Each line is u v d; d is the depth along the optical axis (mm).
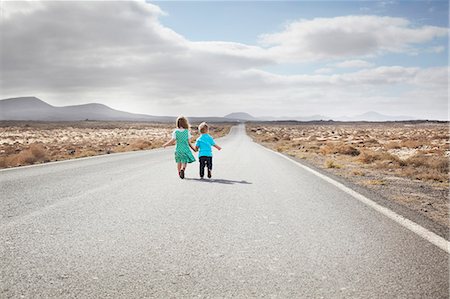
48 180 9547
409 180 10117
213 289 2953
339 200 6852
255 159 16938
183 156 9859
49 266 3455
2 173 11125
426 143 29500
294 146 33062
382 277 3168
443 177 10320
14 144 41062
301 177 10320
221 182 9273
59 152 25406
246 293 2879
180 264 3521
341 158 18375
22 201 6676
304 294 2852
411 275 3205
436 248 3967
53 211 5852
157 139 56219
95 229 4785
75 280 3131
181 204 6461
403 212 5805
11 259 3637
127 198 7020
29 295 2834
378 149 26578
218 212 5828
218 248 4016
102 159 17109
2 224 5016
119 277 3201
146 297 2814
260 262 3570
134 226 4949
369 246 4043
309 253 3822
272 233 4609
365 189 8219
